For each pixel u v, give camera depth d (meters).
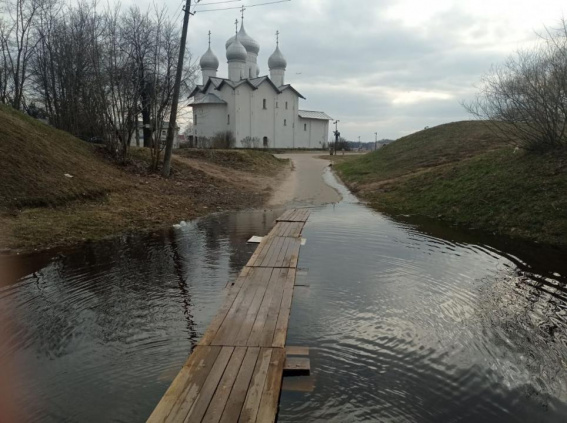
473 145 22.77
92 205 11.52
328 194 18.03
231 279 6.89
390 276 7.08
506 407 3.70
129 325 5.21
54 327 5.13
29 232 8.89
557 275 7.11
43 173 11.64
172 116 17.44
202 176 19.31
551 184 10.96
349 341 4.84
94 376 4.13
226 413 3.34
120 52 19.09
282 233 10.08
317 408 3.66
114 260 7.81
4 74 27.09
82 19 22.44
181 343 4.79
